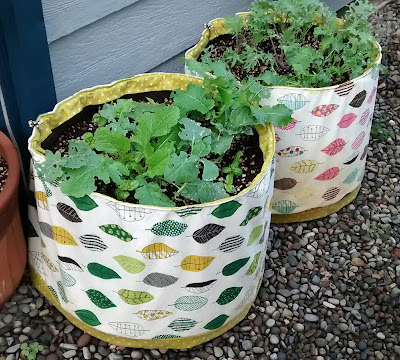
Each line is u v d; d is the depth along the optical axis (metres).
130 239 1.24
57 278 1.51
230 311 1.50
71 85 1.64
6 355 1.51
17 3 1.30
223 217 1.24
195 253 1.27
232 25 1.83
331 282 1.76
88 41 1.60
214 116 1.49
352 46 1.75
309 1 1.83
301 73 1.66
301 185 1.78
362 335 1.63
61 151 1.47
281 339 1.61
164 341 1.51
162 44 1.87
